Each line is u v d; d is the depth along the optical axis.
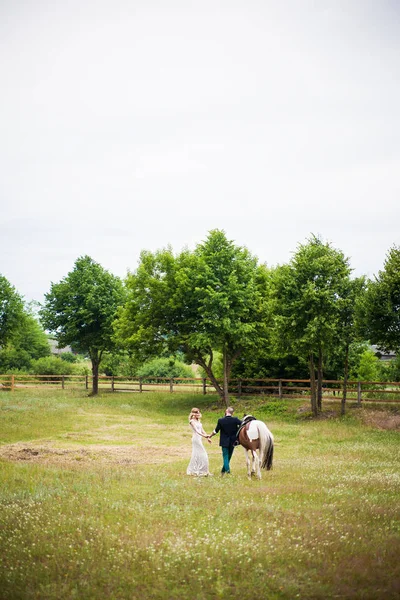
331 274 27.48
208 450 19.75
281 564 7.06
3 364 63.12
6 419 24.89
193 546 7.59
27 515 9.05
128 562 7.07
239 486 12.03
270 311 29.83
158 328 33.16
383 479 12.97
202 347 31.72
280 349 29.59
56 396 39.25
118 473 13.48
